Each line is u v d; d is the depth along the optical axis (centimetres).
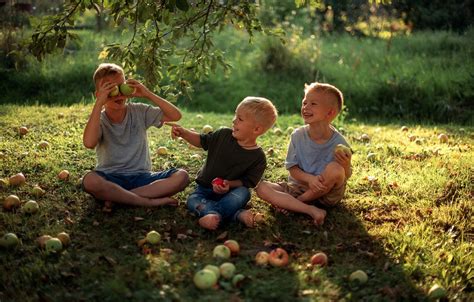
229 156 505
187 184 532
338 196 526
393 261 445
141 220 493
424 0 1544
